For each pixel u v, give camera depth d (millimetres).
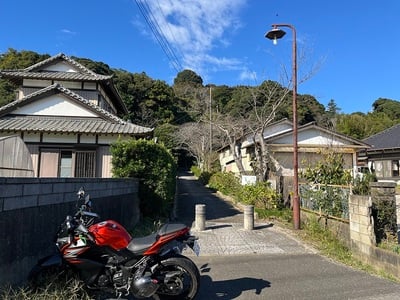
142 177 9031
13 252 3318
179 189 22750
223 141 29141
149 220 8977
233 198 15227
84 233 3412
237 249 6621
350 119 37750
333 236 7039
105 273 3570
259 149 15094
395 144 23391
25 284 3463
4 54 33594
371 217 5492
